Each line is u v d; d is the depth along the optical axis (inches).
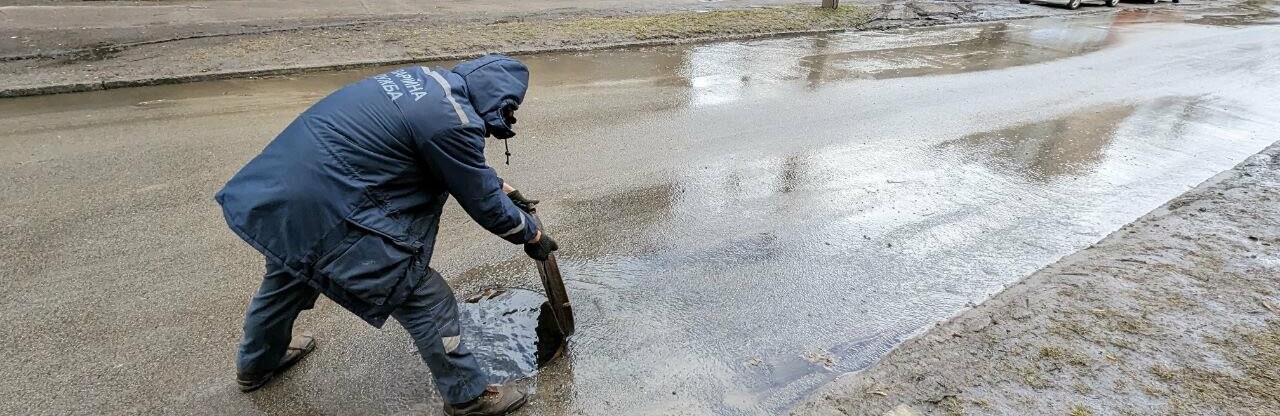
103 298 124.0
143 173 183.0
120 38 339.6
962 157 215.9
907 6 588.7
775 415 100.2
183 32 358.0
